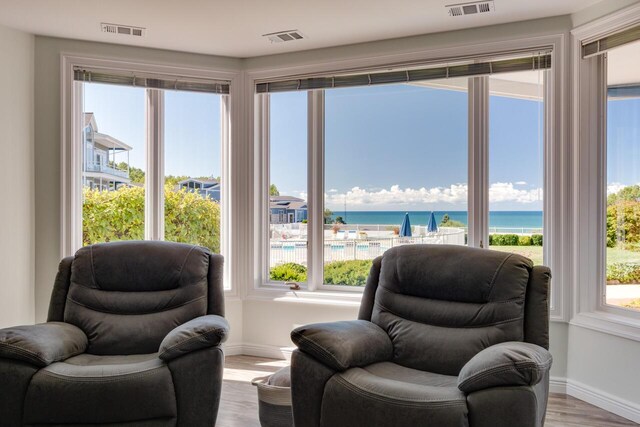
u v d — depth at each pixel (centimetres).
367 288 263
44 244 342
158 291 269
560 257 301
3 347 207
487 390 171
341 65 357
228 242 390
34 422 206
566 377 300
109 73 356
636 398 259
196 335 218
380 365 223
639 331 257
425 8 289
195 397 216
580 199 293
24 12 298
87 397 204
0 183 317
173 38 343
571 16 297
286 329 373
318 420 198
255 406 279
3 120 319
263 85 382
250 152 383
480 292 226
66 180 345
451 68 330
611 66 288
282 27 321
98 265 268
